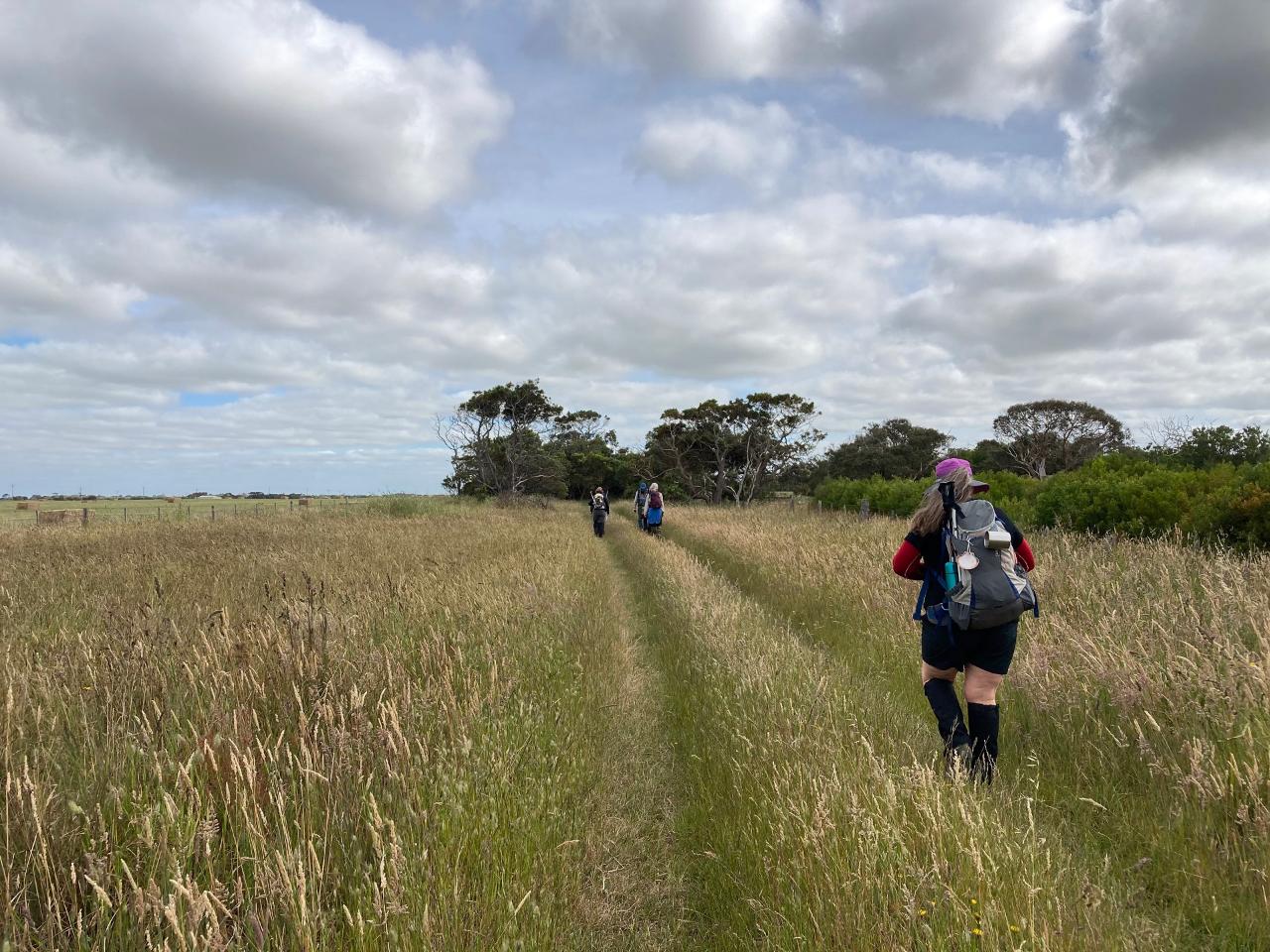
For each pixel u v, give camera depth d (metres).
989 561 3.62
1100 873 2.77
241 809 2.25
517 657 5.04
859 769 3.27
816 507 30.80
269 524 19.27
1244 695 3.52
